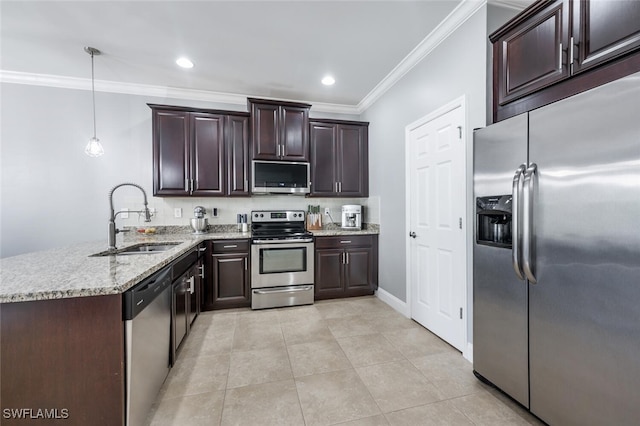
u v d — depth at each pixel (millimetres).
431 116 2457
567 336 1241
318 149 3627
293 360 2070
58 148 3102
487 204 1638
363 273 3506
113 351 1208
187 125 3205
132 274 1348
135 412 1290
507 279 1551
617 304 1072
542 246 1334
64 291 1119
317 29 2262
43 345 1156
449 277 2275
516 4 1909
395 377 1857
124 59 2711
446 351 2184
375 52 2604
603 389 1118
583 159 1163
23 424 1153
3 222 2977
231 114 3330
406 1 1938
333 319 2822
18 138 3000
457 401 1629
